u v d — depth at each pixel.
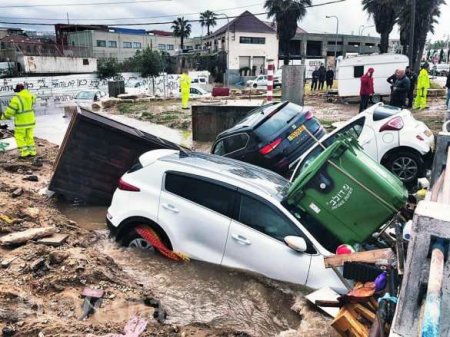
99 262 4.91
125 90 31.72
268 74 15.82
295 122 8.59
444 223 1.76
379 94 20.20
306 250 4.63
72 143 7.70
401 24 34.72
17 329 3.57
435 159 4.00
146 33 82.38
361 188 4.62
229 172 5.39
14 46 51.69
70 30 76.19
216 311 4.35
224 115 13.98
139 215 5.31
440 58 67.50
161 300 4.44
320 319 4.06
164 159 5.57
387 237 4.64
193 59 63.34
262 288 4.66
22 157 11.00
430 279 1.61
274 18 56.00
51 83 30.67
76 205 8.05
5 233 5.79
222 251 4.95
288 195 4.86
